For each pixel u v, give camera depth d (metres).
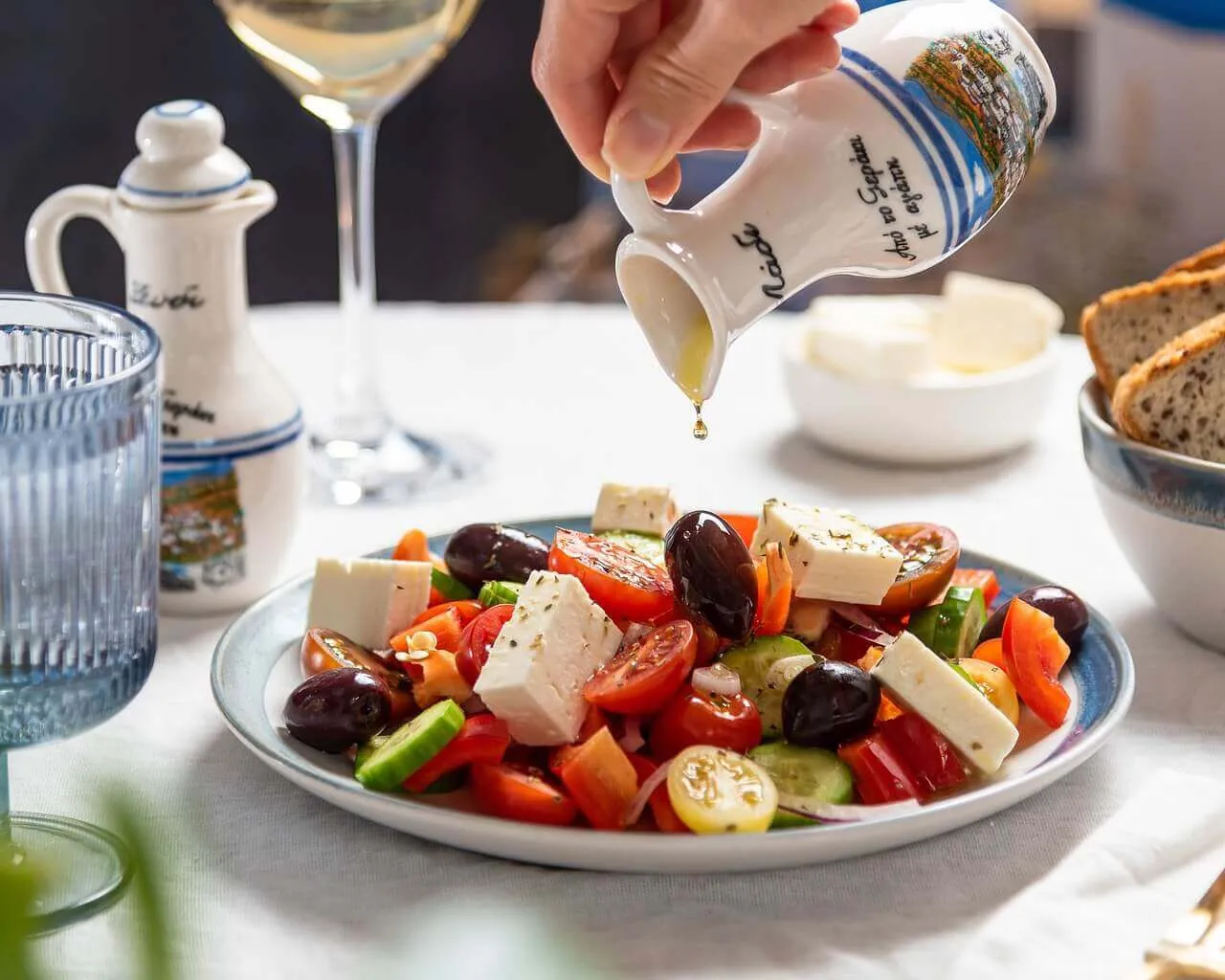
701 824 0.62
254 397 0.80
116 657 0.62
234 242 0.79
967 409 0.93
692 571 0.67
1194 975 0.58
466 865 0.64
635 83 0.65
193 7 2.13
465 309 1.21
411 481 0.93
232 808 0.67
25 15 2.10
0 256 2.18
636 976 0.59
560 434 1.00
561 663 0.65
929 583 0.71
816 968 0.60
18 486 0.59
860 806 0.64
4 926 0.32
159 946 0.35
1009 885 0.63
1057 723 0.68
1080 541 0.87
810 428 0.96
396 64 0.92
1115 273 2.01
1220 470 0.73
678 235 0.65
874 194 0.66
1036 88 0.67
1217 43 1.96
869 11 0.68
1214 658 0.77
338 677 0.67
